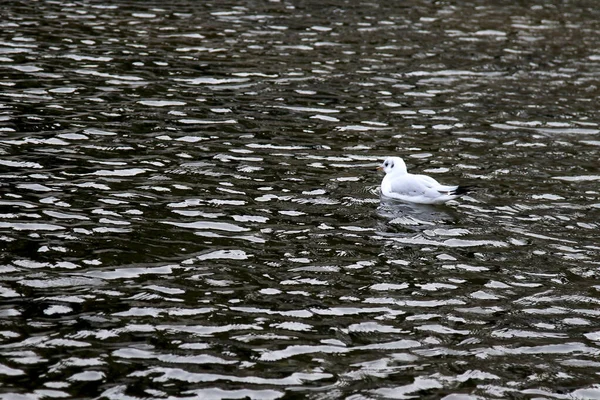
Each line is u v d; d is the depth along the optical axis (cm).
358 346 1221
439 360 1196
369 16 3334
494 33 3219
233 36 2944
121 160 1884
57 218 1575
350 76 2622
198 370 1133
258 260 1474
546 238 1647
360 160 1998
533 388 1140
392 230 1641
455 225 1681
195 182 1800
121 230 1547
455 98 2497
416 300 1372
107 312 1264
